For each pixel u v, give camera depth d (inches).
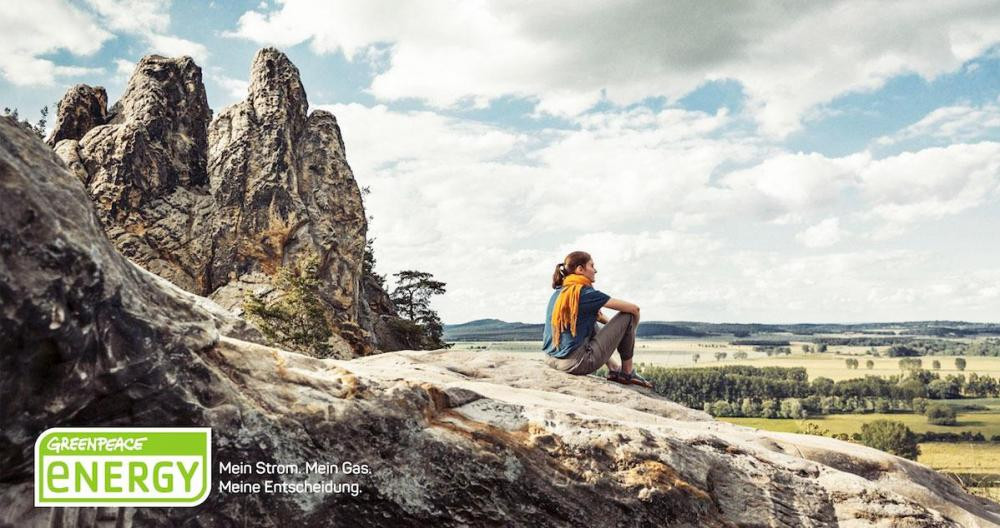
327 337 1914.4
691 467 178.7
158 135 2271.2
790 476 190.7
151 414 123.2
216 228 2143.2
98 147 2143.2
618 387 263.0
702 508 171.2
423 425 156.5
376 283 2940.5
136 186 2118.6
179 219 2144.4
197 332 134.6
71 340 107.0
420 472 150.5
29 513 113.7
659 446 178.7
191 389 128.6
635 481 167.6
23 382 104.8
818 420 6023.6
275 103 2369.6
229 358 141.3
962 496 229.9
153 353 122.6
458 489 152.1
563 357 271.3
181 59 2529.5
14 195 101.7
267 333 1811.0
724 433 225.1
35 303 100.9
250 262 2117.4
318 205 2310.5
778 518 177.3
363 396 153.5
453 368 266.1
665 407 249.6
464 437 159.3
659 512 166.1
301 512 137.9
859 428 5536.4
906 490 206.8
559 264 286.7
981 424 5885.8
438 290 3117.6
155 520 124.3
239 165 2220.7
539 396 216.5
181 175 2268.7
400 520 146.3
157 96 2333.9
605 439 173.3
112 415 119.5
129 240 2058.3
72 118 2362.2
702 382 7096.5
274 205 2167.8
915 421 6003.9
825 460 214.8
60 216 107.4
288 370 149.7
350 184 2422.5
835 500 185.8
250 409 135.6
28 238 101.9
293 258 2135.8
